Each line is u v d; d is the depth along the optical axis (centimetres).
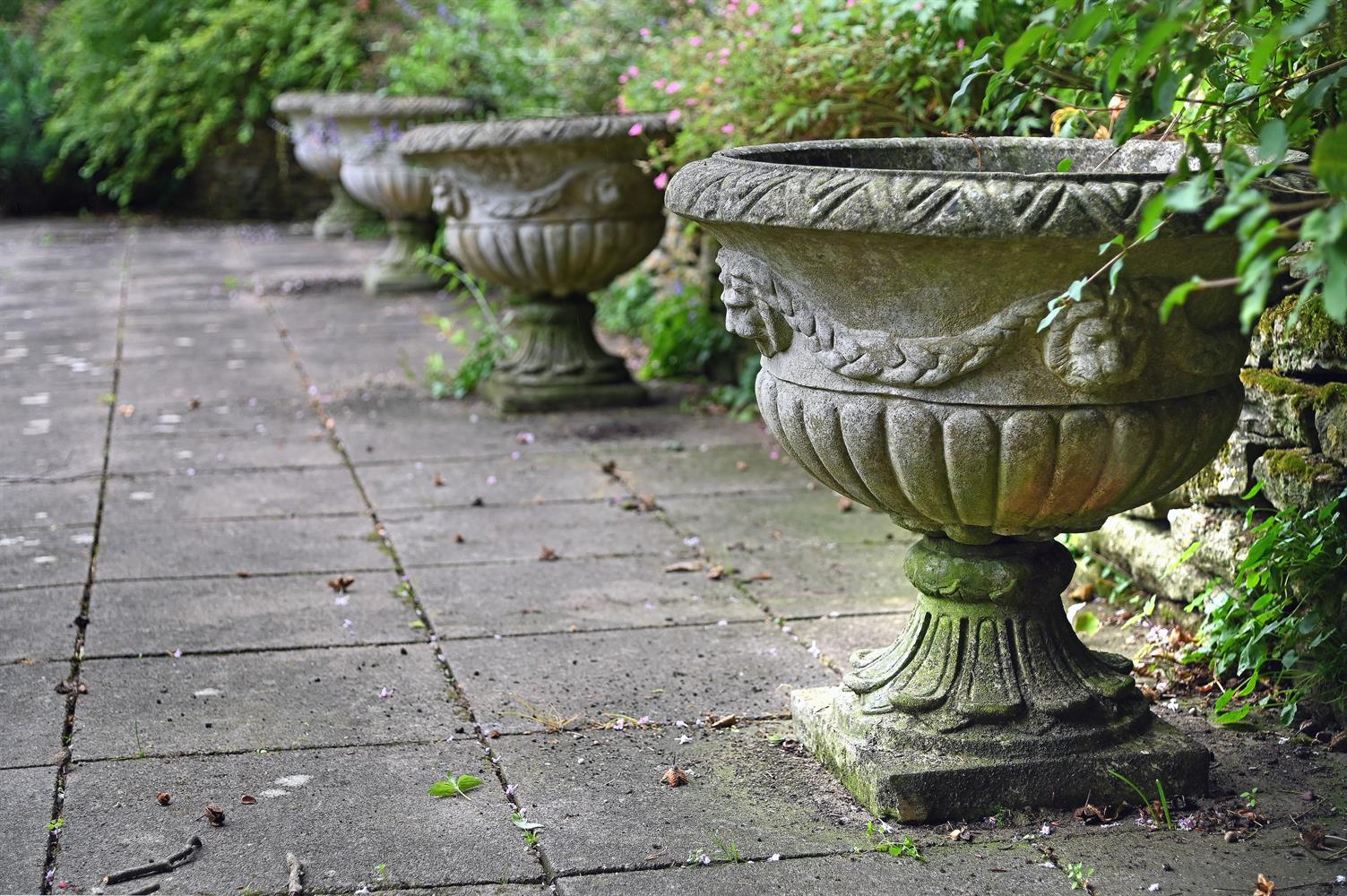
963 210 246
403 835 286
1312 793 298
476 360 730
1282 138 202
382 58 1315
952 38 464
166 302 1049
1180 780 295
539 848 280
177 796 303
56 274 1195
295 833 286
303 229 1552
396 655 384
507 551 476
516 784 308
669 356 753
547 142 621
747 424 659
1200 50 222
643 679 367
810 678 367
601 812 296
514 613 417
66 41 1616
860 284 267
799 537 489
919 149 331
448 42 1056
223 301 1055
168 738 331
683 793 304
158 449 619
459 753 325
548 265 657
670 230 831
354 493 550
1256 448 354
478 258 666
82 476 575
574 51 856
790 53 528
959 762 290
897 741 297
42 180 1666
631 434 641
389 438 638
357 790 305
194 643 392
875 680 310
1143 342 259
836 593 432
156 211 1689
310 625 406
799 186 261
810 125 540
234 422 671
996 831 286
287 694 357
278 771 314
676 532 496
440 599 429
